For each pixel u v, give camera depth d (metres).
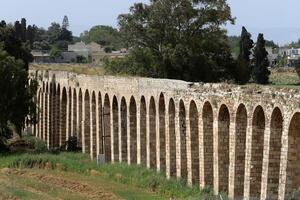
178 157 63.38
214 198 53.25
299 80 153.12
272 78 161.88
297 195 45.19
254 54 150.00
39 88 116.50
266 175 48.38
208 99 57.34
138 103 72.94
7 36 124.25
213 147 57.50
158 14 120.62
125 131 78.56
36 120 97.75
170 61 116.94
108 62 121.56
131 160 75.69
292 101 44.66
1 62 89.94
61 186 63.25
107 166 72.25
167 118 65.19
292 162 45.69
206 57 118.38
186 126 61.72
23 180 65.50
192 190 58.09
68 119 99.75
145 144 72.88
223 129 56.19
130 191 60.50
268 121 48.06
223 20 122.56
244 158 53.53
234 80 121.75
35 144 98.94
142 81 71.69
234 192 53.44
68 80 100.06
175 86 63.56
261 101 48.88
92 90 88.81
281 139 48.03
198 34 122.31
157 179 62.19
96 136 87.50
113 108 81.31
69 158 80.94
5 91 89.94
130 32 122.06
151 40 122.56
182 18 120.94
